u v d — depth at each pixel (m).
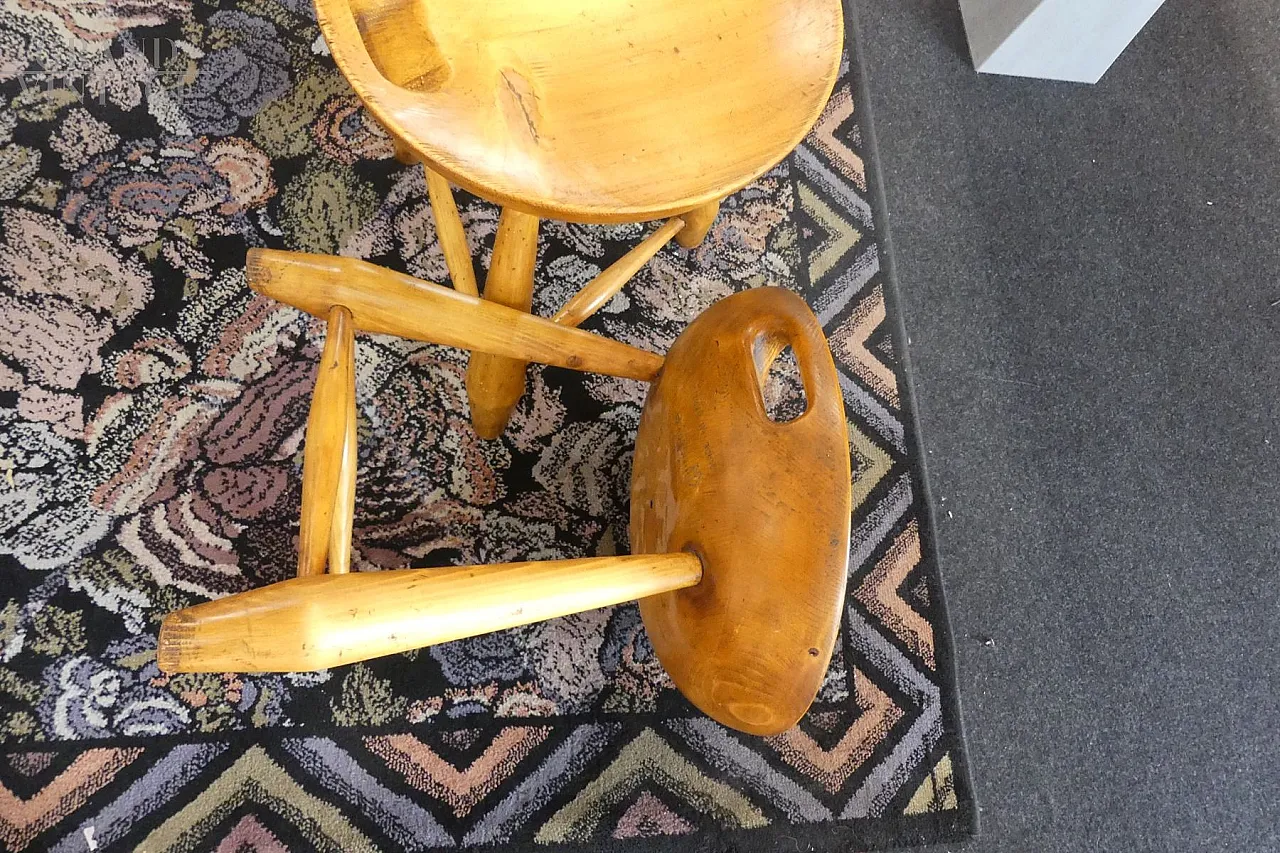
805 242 1.15
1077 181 1.33
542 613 0.51
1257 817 1.06
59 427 0.85
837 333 1.12
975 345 1.20
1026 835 0.99
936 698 0.99
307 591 0.44
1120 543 1.15
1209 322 1.29
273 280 0.65
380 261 0.99
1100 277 1.28
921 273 1.22
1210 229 1.35
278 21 1.05
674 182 0.52
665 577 0.60
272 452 0.89
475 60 0.54
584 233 1.07
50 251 0.90
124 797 0.76
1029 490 1.14
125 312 0.90
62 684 0.78
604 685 0.89
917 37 1.35
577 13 0.57
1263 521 1.20
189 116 0.99
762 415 0.66
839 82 1.26
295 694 0.82
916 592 1.03
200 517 0.85
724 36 0.58
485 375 0.83
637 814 0.86
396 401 0.94
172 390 0.89
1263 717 1.11
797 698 0.61
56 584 0.80
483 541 0.92
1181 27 1.49
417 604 0.46
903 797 0.94
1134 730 1.06
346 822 0.80
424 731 0.84
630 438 0.99
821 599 0.60
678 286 1.08
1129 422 1.21
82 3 0.99
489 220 1.04
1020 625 1.08
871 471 1.07
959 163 1.29
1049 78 1.39
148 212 0.94
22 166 0.93
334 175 1.01
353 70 0.48
